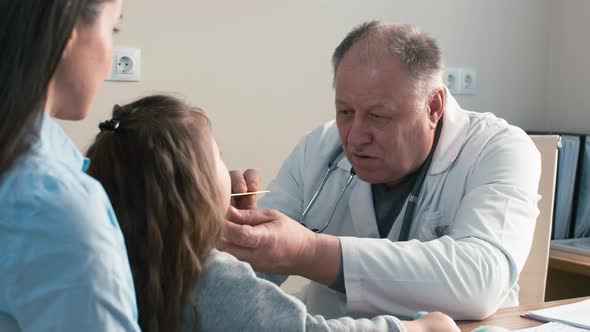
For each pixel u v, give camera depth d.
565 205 2.55
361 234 1.60
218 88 2.32
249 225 1.15
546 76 3.03
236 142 2.37
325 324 0.87
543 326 1.16
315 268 1.22
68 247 0.61
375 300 1.23
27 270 0.61
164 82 2.23
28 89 0.64
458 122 1.56
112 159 0.84
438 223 1.49
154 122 0.85
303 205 1.71
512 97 2.96
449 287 1.23
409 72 1.40
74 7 0.65
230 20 2.32
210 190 0.86
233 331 0.83
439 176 1.51
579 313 1.23
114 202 0.82
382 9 2.61
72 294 0.61
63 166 0.66
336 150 1.67
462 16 2.79
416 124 1.44
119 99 2.17
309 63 2.49
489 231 1.34
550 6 3.02
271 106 2.43
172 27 2.23
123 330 0.63
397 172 1.46
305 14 2.46
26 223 0.62
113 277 0.62
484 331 1.06
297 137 2.49
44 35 0.63
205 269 0.85
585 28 2.87
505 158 1.47
